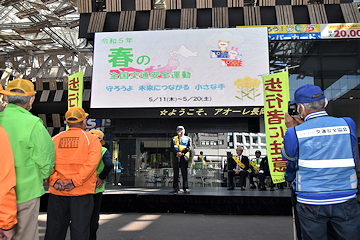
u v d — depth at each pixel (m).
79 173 2.27
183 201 5.29
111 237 3.64
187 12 5.96
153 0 6.27
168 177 6.99
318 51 6.15
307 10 5.73
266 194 5.38
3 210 1.53
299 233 2.02
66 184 2.27
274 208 5.12
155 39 5.76
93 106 5.61
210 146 6.54
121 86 5.65
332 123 1.71
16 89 2.06
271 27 5.68
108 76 5.69
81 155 2.38
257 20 5.75
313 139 1.69
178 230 4.02
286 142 1.78
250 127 6.42
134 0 6.11
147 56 5.71
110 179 7.17
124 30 5.91
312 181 1.66
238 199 5.19
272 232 3.92
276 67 6.28
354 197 1.64
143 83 5.64
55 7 9.43
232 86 5.53
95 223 3.03
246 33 5.66
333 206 1.60
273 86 4.16
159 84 5.62
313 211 1.63
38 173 2.04
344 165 1.63
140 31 5.79
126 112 5.57
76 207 2.32
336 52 6.11
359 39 5.51
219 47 5.66
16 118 1.99
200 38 5.71
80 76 5.02
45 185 6.65
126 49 5.75
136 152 7.21
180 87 5.59
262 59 5.56
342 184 1.62
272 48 6.32
